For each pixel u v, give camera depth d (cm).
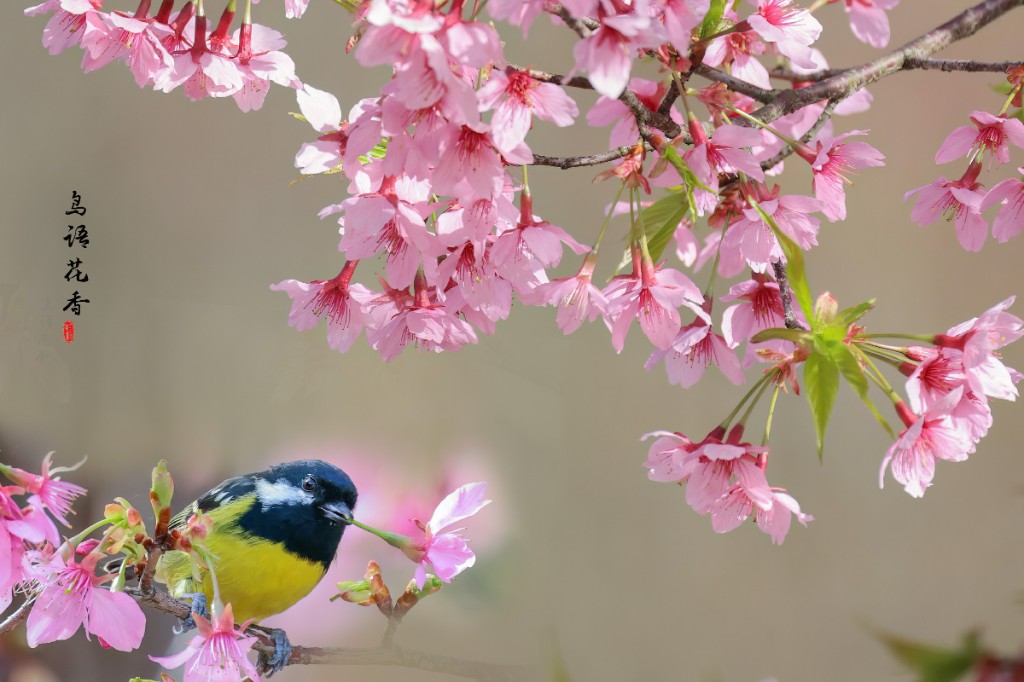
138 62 449
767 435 449
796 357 448
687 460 448
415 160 446
